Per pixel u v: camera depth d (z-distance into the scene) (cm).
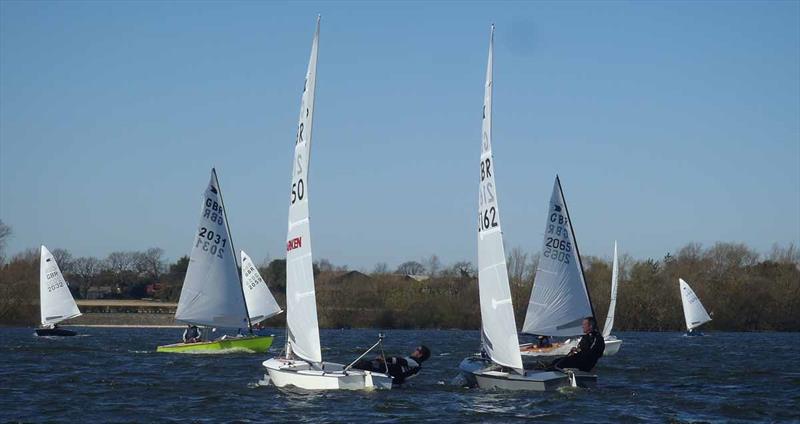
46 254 7219
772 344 7269
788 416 2541
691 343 7438
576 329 4400
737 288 10794
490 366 3019
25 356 4672
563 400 2722
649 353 5778
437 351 5675
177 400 2733
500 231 2798
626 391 3039
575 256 4425
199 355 4719
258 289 5919
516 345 2802
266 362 3073
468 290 11300
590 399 2767
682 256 12950
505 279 2805
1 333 8312
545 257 4434
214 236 4862
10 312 10412
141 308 12100
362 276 15012
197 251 4838
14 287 10469
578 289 4412
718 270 11988
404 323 11119
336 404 2592
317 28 2814
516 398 2736
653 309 10219
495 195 2808
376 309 11212
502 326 2825
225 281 4878
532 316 4459
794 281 11006
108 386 3123
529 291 9738
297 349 2867
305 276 2816
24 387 3095
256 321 5909
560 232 4425
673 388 3231
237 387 3041
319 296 11275
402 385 3011
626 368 4272
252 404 2617
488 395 2798
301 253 2825
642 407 2644
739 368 4312
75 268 18312
